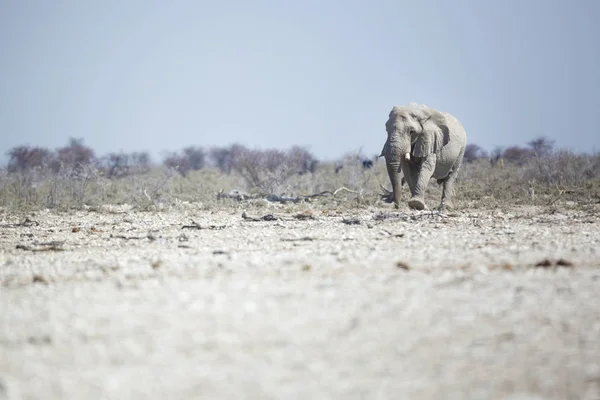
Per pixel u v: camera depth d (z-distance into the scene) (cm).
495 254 4906
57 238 6881
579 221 7181
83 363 2884
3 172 13475
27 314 3512
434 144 8094
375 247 5372
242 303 3581
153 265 4709
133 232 7188
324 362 2859
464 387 2641
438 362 2847
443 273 4203
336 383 2680
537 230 6388
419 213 7862
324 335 3123
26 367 2848
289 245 5681
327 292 3756
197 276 4319
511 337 3070
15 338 3159
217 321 3306
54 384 2692
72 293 3925
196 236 6612
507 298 3584
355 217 7850
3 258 5516
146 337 3128
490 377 2714
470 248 5262
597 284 3847
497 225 6850
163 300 3681
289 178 13075
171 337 3120
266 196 11069
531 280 3966
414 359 2877
